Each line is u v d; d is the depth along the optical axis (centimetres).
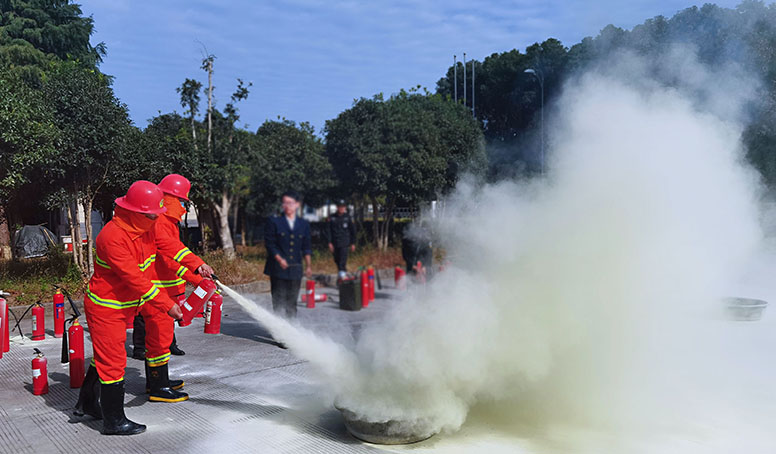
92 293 379
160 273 491
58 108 952
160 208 385
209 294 437
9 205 1136
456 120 1850
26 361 582
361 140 1572
